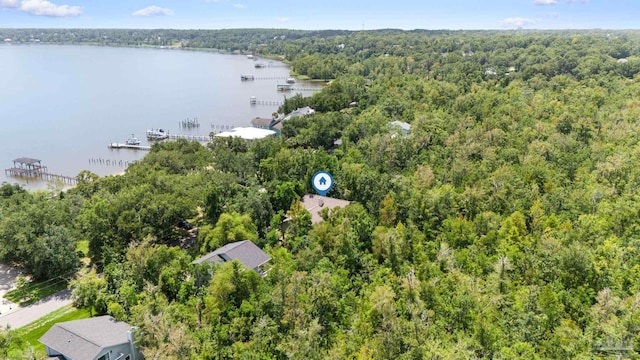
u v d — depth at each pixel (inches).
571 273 2300.7
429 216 3041.3
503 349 1739.7
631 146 4126.5
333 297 2193.7
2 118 7263.8
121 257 2684.5
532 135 4463.6
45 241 2723.9
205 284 2342.5
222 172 3772.1
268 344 1982.0
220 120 7490.2
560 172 3713.1
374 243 2696.9
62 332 1987.0
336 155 4493.1
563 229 2721.5
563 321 1985.7
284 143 4712.1
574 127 4579.2
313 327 1919.3
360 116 5757.9
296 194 3427.7
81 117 7460.6
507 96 6299.2
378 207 3230.8
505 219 2883.9
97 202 2989.7
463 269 2456.9
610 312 1987.0
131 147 5915.4
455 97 6496.1
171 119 7485.2
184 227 3395.7
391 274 2394.2
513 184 3331.7
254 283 2274.9
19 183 4756.4
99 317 2171.5
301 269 2496.3
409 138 4488.2
